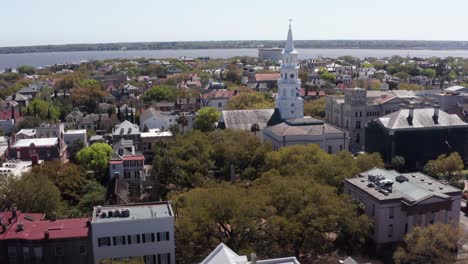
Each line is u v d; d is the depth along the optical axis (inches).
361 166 5167.3
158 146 6584.6
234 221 3666.3
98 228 3430.1
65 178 5147.6
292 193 3966.5
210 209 3784.5
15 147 6402.6
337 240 4047.7
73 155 6811.0
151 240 3535.9
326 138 6176.2
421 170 6338.6
